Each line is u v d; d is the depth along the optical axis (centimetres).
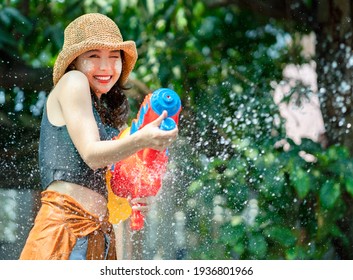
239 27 1201
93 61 592
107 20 604
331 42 1048
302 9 1116
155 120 528
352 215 942
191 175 971
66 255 569
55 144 584
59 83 589
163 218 941
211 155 1044
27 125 1171
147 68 1134
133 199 618
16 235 1120
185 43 1164
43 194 591
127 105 653
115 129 629
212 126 1078
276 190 914
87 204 582
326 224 917
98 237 586
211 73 1153
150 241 938
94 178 586
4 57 1165
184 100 1126
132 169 593
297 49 1153
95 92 606
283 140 941
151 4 1115
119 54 607
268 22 1192
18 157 1159
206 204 944
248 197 945
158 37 1154
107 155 541
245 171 941
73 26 600
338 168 892
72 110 568
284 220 927
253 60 1176
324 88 1039
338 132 1011
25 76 1174
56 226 573
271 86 1141
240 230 897
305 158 919
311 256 919
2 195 1141
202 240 933
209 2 1173
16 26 1161
